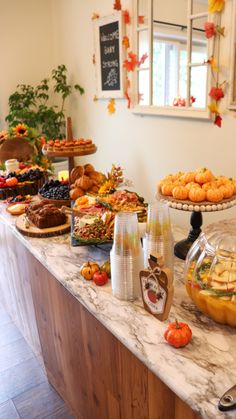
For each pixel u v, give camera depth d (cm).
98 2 316
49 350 176
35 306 179
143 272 99
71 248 151
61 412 172
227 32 210
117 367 111
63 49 389
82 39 352
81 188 192
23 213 196
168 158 280
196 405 71
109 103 334
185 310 103
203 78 230
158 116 279
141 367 97
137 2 270
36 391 185
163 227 110
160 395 92
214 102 227
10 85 392
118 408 119
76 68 375
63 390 173
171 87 257
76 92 384
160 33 255
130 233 103
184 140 261
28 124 392
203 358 84
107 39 310
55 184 214
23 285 191
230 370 80
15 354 211
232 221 111
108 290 116
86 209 162
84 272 122
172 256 115
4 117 398
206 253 99
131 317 101
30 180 234
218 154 237
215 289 91
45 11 390
